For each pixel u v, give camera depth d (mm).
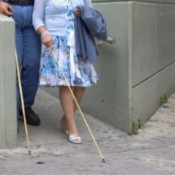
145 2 12211
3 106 9812
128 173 9008
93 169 9133
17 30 10555
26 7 10500
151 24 12867
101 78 11891
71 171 8992
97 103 12094
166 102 14766
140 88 11969
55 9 10273
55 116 12086
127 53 11156
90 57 10383
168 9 15055
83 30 10320
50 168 9094
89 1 10805
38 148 10164
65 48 10273
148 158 9859
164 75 14828
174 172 9172
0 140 9914
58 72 10250
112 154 10016
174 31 16125
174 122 12664
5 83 9750
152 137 11305
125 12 11086
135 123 11562
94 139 10453
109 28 11500
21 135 10797
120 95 11453
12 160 9453
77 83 10352
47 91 13711
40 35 10500
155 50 13445
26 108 11297
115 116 11641
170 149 10469
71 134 10594
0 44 9609
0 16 9961
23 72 10820
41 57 10492
